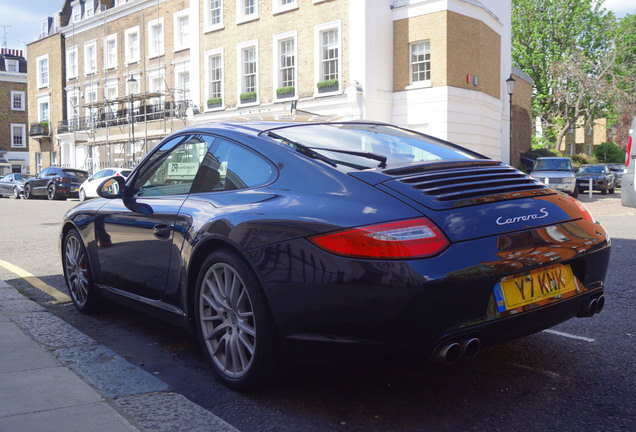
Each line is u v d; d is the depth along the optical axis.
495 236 2.45
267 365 2.69
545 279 2.61
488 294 2.37
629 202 14.82
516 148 29.02
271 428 2.48
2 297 4.73
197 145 3.45
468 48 21.36
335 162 2.75
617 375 3.02
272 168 2.89
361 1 20.89
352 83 21.17
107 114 33.81
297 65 23.31
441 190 2.56
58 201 24.41
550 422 2.48
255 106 25.06
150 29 31.64
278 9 23.86
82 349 3.44
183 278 3.12
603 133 62.12
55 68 39.50
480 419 2.53
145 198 3.65
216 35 26.80
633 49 40.47
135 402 2.64
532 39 39.75
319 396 2.80
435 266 2.26
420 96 21.19
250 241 2.63
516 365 3.19
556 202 2.85
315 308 2.41
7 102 52.06
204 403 2.75
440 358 2.31
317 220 2.45
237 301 2.78
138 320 4.27
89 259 4.18
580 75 36.75
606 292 4.87
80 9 38.31
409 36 21.36
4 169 51.91
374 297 2.26
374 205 2.43
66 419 2.38
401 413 2.60
